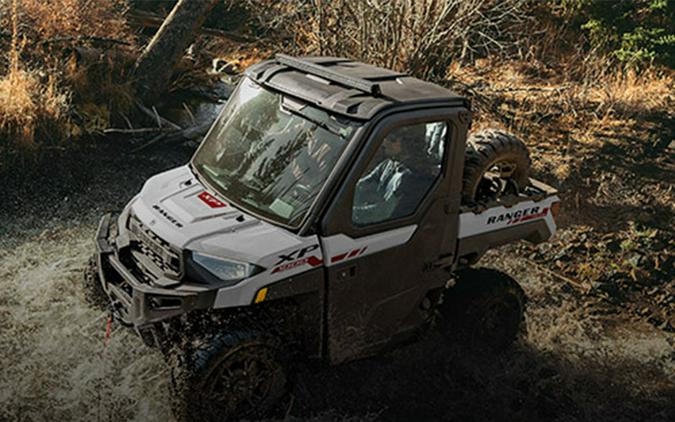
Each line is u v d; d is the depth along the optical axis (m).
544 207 5.45
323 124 4.34
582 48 13.02
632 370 5.78
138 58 9.96
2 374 4.75
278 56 4.95
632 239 7.77
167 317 3.94
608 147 9.83
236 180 4.51
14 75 8.46
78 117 8.80
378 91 4.32
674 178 9.20
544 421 5.00
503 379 5.36
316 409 4.76
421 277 4.75
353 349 4.61
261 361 4.15
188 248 4.02
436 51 9.90
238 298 3.97
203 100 10.58
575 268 7.24
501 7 11.26
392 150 4.33
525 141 9.80
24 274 5.93
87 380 4.77
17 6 9.77
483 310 5.24
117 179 7.95
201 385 3.95
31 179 7.61
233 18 12.84
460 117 4.55
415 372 5.25
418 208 4.55
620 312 6.63
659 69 12.32
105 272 4.35
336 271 4.26
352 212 4.25
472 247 4.99
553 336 6.09
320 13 9.82
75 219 7.01
